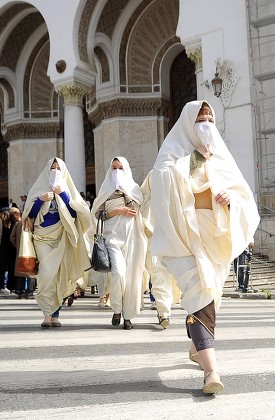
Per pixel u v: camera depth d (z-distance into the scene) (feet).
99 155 71.97
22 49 78.13
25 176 78.48
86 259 19.58
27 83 79.25
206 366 9.30
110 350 13.88
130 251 19.17
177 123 11.11
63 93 58.85
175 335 16.92
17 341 15.47
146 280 22.93
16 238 34.88
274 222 46.65
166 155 10.67
